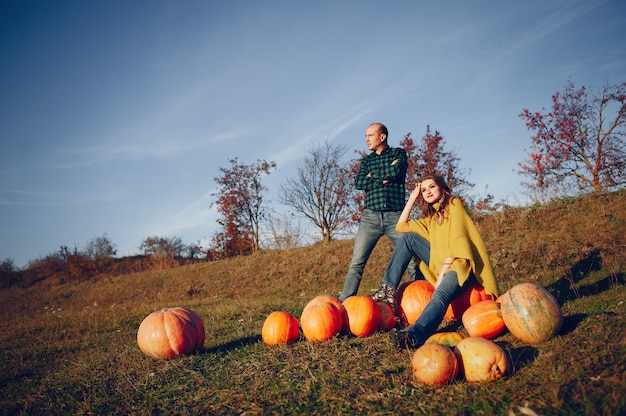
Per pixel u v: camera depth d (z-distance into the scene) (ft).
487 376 9.35
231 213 87.20
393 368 10.85
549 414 7.37
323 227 72.18
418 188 15.40
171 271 62.69
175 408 10.16
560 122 56.24
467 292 13.93
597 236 27.94
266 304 27.73
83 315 35.19
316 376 10.98
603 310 13.55
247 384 11.13
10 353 21.24
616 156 53.83
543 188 45.65
